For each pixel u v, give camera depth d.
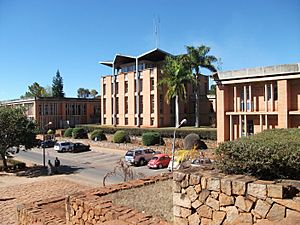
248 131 25.14
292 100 22.56
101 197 7.96
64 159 34.81
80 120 66.44
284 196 4.24
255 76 23.81
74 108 65.56
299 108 22.23
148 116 45.78
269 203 4.33
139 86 47.88
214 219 4.93
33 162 33.44
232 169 5.20
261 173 4.87
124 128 44.34
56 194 18.22
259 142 5.16
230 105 26.34
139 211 6.52
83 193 8.20
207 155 24.05
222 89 26.19
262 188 4.41
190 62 39.34
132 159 27.81
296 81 22.34
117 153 37.31
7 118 26.86
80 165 30.08
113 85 52.41
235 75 25.02
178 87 38.28
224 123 26.14
